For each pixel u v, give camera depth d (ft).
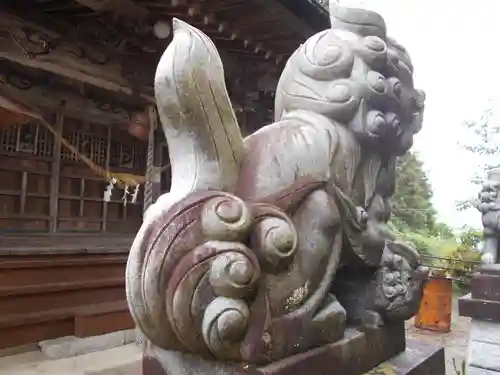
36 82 16.38
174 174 4.49
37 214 17.57
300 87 5.65
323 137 5.19
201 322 3.84
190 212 3.97
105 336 14.14
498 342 11.05
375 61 5.67
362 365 5.42
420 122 6.50
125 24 14.23
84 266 15.16
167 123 4.43
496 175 12.95
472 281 11.74
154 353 4.54
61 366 12.17
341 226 5.18
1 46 13.24
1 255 13.17
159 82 4.22
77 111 18.04
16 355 12.84
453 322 21.76
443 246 32.89
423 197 47.01
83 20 14.38
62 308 14.34
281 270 4.46
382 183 6.14
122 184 19.88
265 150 4.87
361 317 5.85
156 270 3.81
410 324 21.06
